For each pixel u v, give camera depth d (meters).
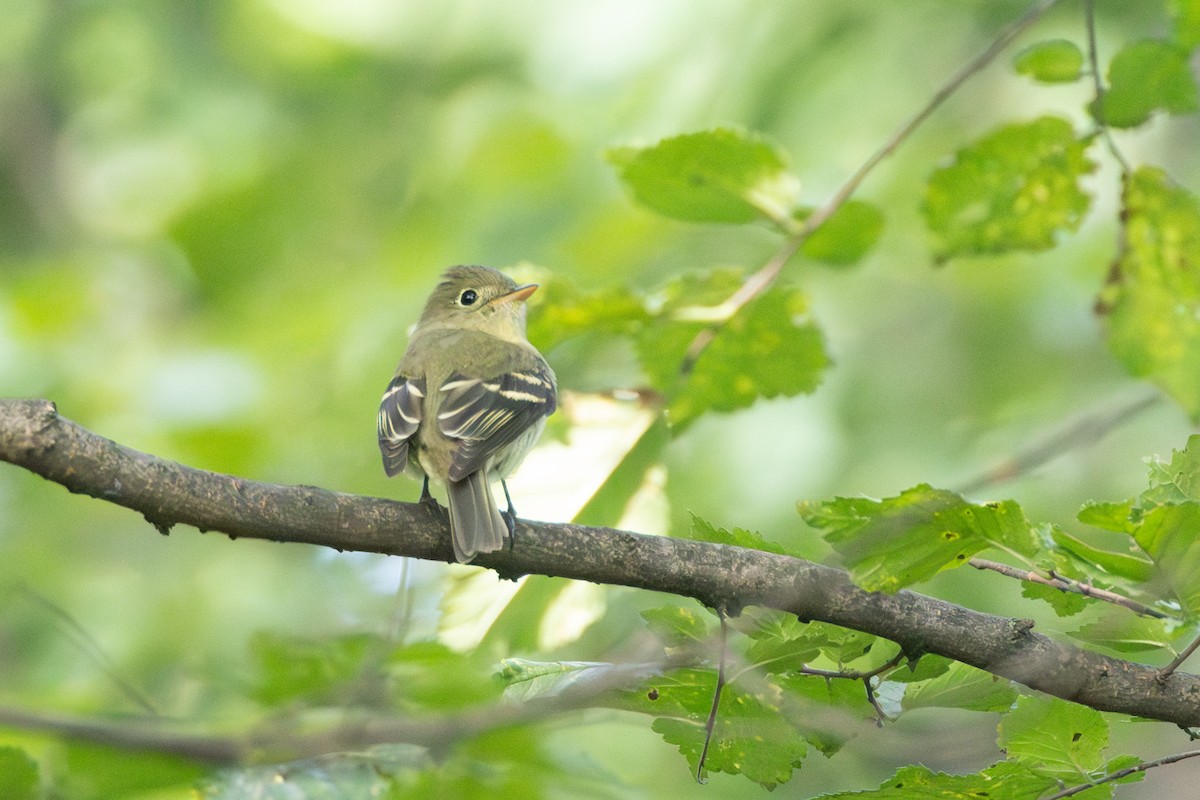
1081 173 7.53
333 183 15.25
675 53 12.91
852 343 13.11
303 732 5.25
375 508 5.66
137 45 16.02
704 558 5.62
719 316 7.33
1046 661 5.39
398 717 5.44
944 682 5.67
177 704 7.71
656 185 7.56
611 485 7.25
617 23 13.17
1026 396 12.77
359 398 12.92
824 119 12.66
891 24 12.91
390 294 13.77
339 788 5.27
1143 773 5.48
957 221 7.76
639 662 5.71
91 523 12.55
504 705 5.40
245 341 13.48
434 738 5.27
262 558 12.01
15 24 16.44
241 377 12.69
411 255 14.05
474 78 14.27
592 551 5.65
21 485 12.70
